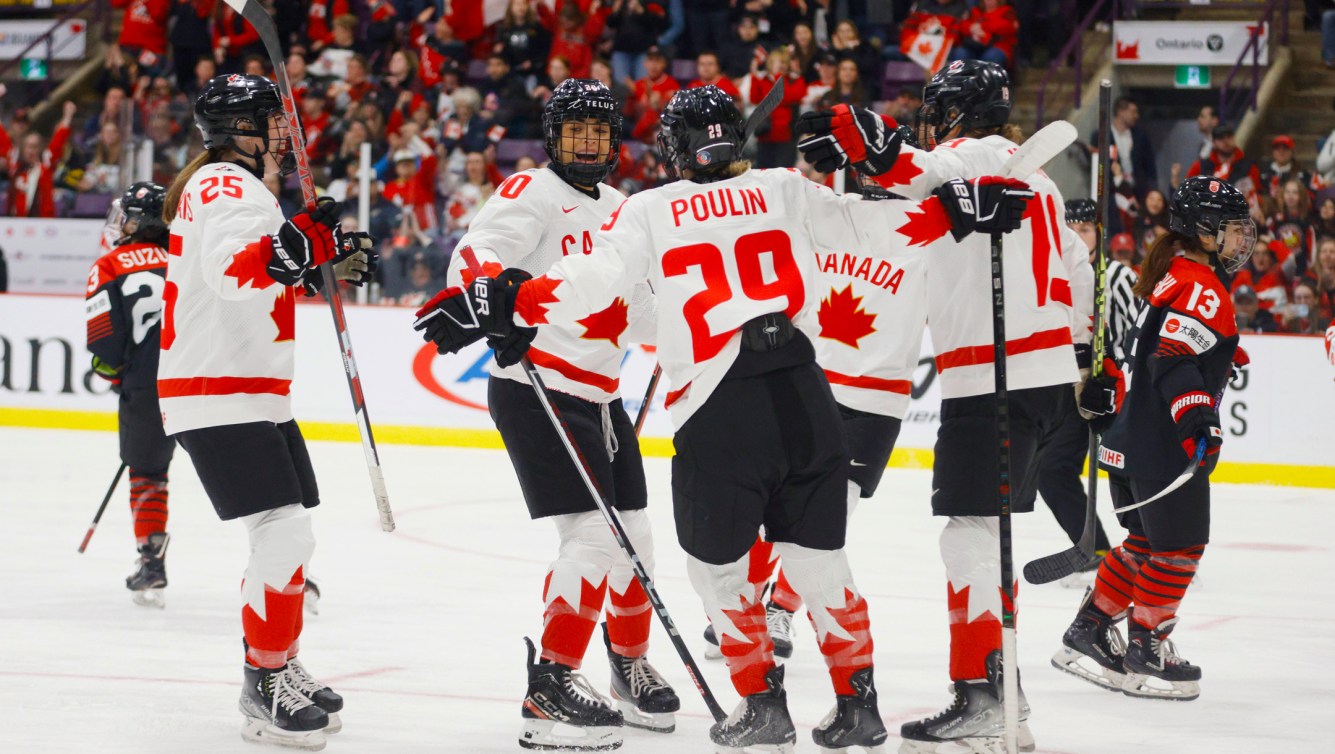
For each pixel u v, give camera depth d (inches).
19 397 669.3
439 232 677.9
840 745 191.8
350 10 829.2
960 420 209.5
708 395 188.4
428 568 372.8
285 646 216.1
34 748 211.8
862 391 278.7
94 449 601.0
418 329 197.8
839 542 192.5
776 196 193.8
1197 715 243.0
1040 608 335.9
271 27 208.4
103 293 319.0
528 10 763.4
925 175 195.9
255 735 215.9
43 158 744.3
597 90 225.5
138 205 327.6
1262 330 600.1
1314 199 642.8
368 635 295.7
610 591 231.1
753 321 188.4
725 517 188.5
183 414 215.3
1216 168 651.5
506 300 193.2
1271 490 549.0
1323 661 285.4
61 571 361.7
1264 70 729.0
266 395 216.5
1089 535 233.1
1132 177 664.4
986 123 216.7
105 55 898.7
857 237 198.1
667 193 194.1
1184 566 249.3
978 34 752.3
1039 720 239.0
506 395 221.1
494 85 761.6
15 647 279.3
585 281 190.5
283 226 201.9
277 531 215.3
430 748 215.2
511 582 356.2
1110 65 756.0
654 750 216.5
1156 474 246.8
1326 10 756.6
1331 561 401.7
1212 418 238.8
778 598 280.7
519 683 257.1
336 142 753.6
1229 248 248.8
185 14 814.5
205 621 307.3
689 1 767.7
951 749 211.8
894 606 331.9
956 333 209.9
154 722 227.1
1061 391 213.8
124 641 286.8
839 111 192.7
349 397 645.3
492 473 557.3
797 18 768.9
